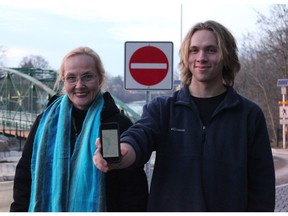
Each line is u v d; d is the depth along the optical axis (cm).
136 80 575
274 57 3322
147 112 243
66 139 255
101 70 271
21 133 3086
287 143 2797
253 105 240
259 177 235
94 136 249
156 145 238
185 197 225
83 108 267
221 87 245
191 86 246
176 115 237
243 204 226
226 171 225
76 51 266
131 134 225
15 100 4412
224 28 244
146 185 265
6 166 1509
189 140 230
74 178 246
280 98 3403
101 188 242
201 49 238
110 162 202
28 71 4269
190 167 227
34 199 251
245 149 229
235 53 249
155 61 575
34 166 259
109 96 269
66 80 265
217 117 232
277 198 864
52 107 273
